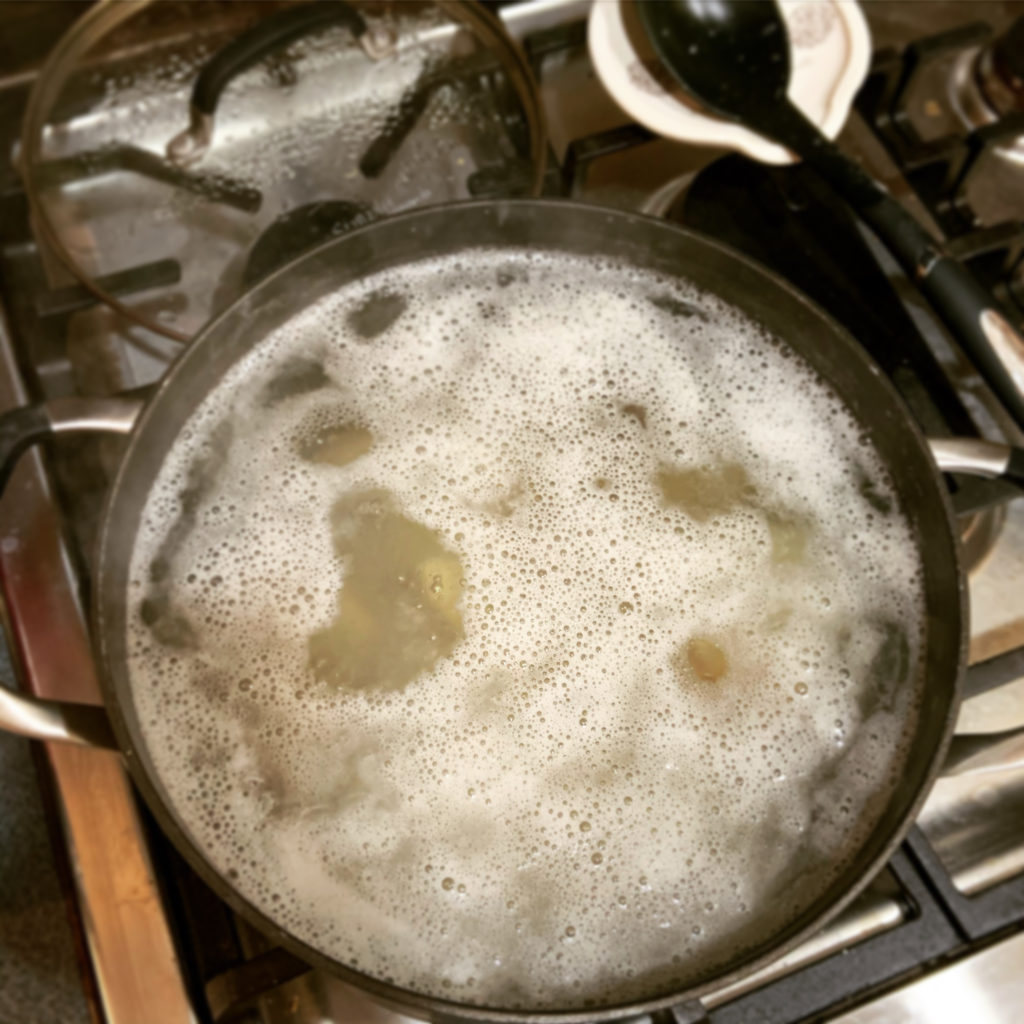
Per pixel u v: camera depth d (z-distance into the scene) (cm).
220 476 43
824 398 46
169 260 51
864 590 43
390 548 42
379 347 46
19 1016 43
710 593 42
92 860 43
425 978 38
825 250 54
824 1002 42
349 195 53
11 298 52
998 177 58
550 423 45
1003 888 44
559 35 57
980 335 45
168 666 41
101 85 55
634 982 38
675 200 55
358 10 55
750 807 40
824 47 54
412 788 39
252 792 39
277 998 43
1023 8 61
